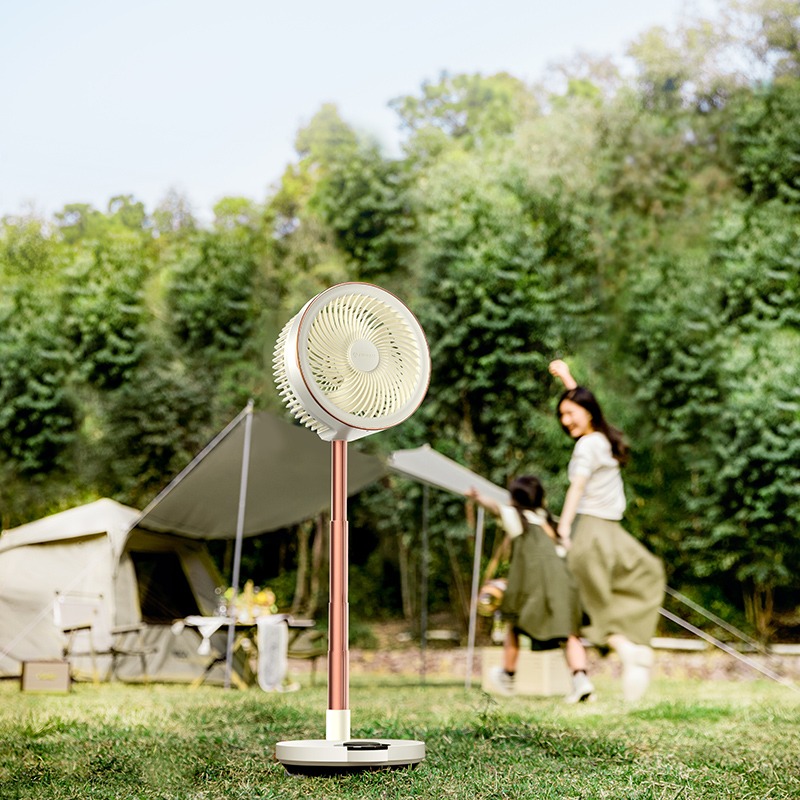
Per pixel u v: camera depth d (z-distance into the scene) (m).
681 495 13.13
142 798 2.99
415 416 14.19
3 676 9.23
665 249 14.41
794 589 14.03
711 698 7.36
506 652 7.61
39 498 15.05
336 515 3.71
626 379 13.97
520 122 17.86
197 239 16.09
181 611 10.27
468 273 13.88
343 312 3.85
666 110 16.12
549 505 13.34
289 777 3.39
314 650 10.23
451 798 2.95
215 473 9.59
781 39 15.73
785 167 14.22
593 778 3.26
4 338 15.11
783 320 13.18
